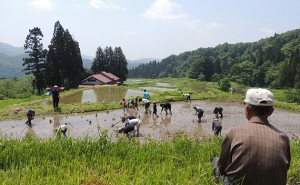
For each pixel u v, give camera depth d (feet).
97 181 14.29
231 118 80.89
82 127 66.23
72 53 273.13
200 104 111.45
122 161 18.07
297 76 368.07
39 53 246.27
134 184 13.97
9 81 319.06
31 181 13.56
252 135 10.80
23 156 17.76
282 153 10.59
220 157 11.91
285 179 10.85
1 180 13.65
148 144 21.62
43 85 250.37
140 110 94.63
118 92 172.24
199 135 58.39
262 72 467.11
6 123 72.64
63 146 19.57
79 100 131.13
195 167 17.20
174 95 134.41
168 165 17.29
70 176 14.48
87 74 339.77
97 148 19.74
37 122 73.97
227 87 278.46
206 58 522.88
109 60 390.83
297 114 94.99
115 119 77.56
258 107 11.02
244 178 10.71
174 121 75.10
